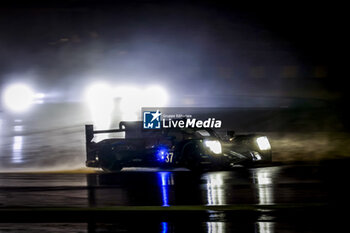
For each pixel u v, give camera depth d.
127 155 38.38
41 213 23.14
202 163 36.38
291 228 19.70
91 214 22.80
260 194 26.42
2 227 20.67
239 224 20.50
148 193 27.50
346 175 32.59
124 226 20.58
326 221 20.70
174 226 20.41
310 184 29.17
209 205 24.08
